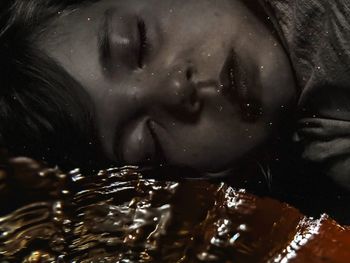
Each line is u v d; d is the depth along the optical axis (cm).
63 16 38
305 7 34
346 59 33
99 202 36
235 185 38
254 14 35
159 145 36
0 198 36
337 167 36
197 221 35
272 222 34
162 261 32
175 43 35
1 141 39
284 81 34
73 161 39
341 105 35
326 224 34
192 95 34
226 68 34
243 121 35
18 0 39
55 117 37
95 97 36
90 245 33
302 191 40
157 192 37
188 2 35
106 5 37
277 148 37
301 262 31
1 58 38
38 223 34
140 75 35
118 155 37
